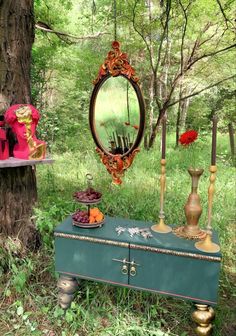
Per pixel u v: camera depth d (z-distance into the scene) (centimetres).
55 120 808
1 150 232
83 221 224
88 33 890
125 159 245
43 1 665
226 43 808
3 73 252
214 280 192
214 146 193
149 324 220
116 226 230
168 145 859
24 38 261
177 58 948
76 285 228
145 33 833
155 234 215
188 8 727
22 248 271
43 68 791
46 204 308
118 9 795
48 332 216
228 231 354
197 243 200
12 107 237
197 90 958
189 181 478
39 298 236
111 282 216
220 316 232
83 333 216
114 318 223
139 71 944
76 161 580
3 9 245
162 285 204
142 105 227
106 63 237
